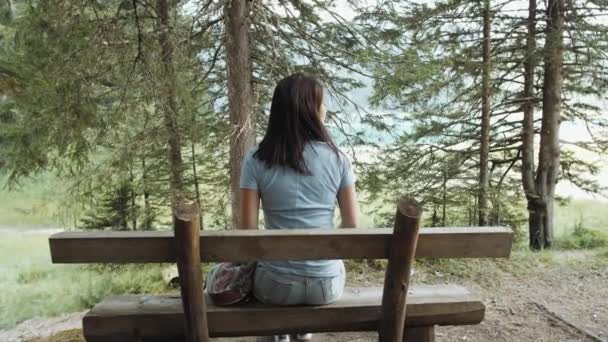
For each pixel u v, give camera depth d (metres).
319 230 2.04
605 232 12.67
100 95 6.48
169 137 7.55
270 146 2.23
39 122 6.14
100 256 2.02
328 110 7.46
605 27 9.57
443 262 5.87
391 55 7.30
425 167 11.05
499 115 11.59
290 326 2.33
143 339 2.36
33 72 5.84
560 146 11.61
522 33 10.36
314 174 2.22
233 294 2.31
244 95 6.47
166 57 6.41
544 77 11.05
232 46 6.39
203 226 9.49
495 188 11.41
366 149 9.09
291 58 7.14
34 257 12.76
